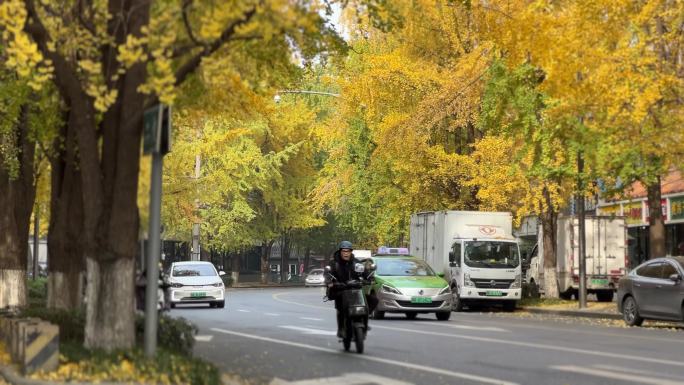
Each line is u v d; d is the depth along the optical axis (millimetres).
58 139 45438
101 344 30734
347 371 34656
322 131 124062
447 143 104312
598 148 65750
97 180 31000
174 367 27844
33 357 28750
